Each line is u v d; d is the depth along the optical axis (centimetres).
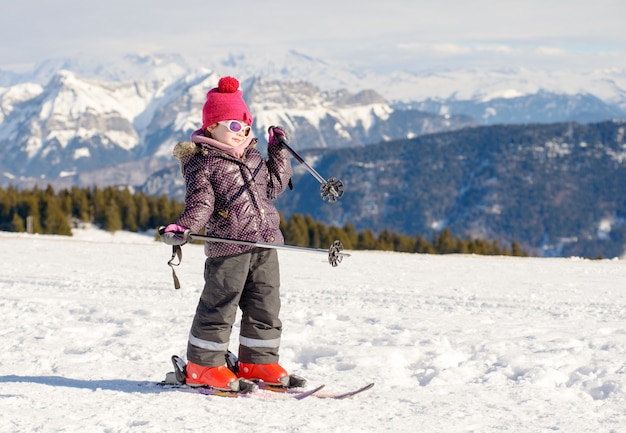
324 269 1548
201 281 1181
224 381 438
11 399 401
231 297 443
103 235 7588
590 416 392
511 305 929
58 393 425
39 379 473
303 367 525
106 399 412
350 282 1245
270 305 453
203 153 443
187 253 1970
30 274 1274
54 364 525
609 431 364
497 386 463
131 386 455
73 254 1844
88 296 951
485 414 390
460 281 1342
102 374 494
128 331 662
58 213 7150
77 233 7644
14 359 539
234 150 445
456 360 548
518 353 555
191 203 434
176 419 371
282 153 470
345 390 452
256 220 445
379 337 635
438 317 787
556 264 1948
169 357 555
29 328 679
